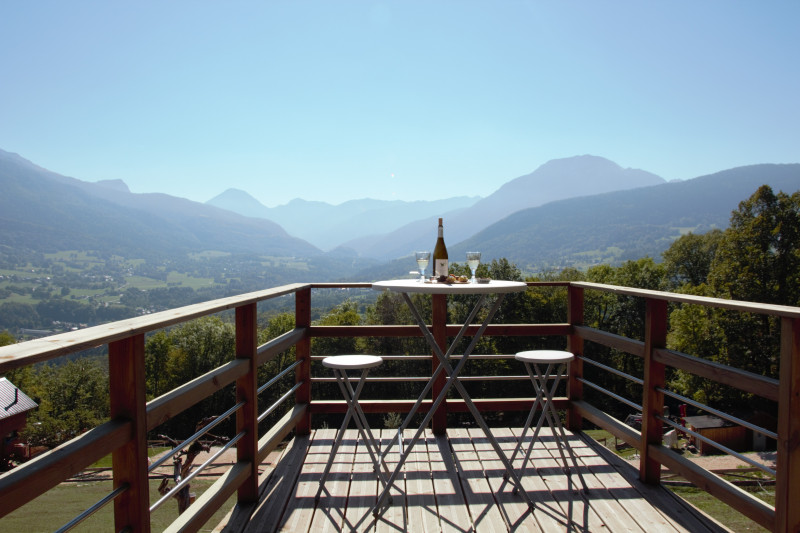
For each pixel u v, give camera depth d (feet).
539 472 9.78
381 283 9.07
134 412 4.75
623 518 7.86
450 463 10.35
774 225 63.72
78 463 3.95
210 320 119.34
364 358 9.04
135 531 4.79
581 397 12.47
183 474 15.24
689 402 7.90
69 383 106.42
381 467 10.10
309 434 12.18
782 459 5.64
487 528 7.59
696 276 106.63
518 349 86.12
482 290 8.08
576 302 12.47
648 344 8.93
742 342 62.08
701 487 7.38
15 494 3.33
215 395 94.32
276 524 7.73
